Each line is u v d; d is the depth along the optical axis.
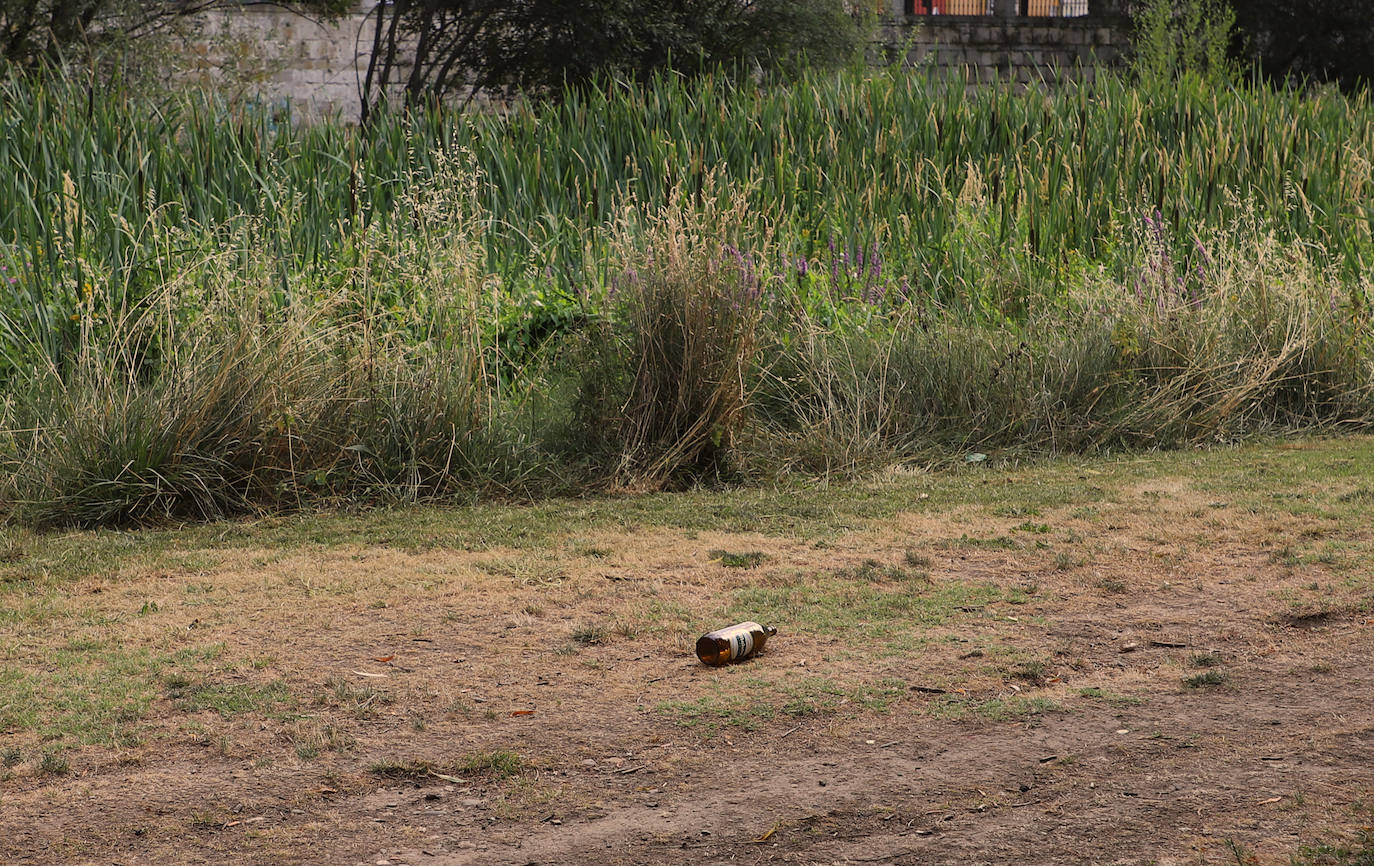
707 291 8.60
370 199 11.62
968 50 35.47
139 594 5.82
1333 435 9.85
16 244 9.98
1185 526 7.00
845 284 11.49
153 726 4.28
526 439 8.51
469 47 27.42
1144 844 3.38
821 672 4.80
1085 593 5.81
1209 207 13.63
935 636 5.21
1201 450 9.38
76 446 7.42
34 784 3.84
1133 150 14.59
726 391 8.50
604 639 5.21
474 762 3.99
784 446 8.78
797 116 14.62
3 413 8.01
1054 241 13.01
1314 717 4.28
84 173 11.02
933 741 4.14
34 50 22.19
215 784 3.85
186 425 7.55
